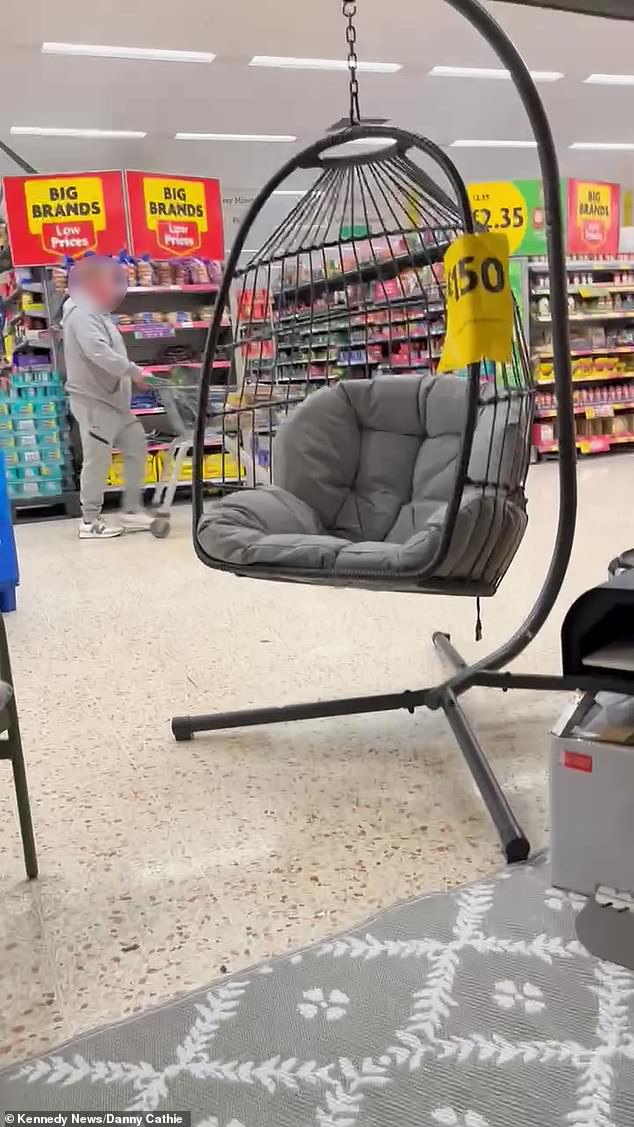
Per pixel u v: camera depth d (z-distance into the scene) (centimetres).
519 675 198
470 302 145
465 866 140
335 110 900
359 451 223
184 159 1020
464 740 168
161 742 196
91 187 571
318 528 211
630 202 1295
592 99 930
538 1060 98
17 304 596
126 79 756
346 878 139
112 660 257
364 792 168
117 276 473
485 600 299
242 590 334
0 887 141
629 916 122
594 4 269
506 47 139
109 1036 106
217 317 197
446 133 1016
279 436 218
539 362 715
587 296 747
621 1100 92
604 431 765
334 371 631
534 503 492
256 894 136
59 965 122
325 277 240
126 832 157
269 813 161
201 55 715
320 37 694
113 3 604
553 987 109
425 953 117
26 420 563
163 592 339
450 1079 96
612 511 459
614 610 125
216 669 244
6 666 142
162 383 528
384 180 195
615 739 122
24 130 875
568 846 127
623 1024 102
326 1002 109
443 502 205
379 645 257
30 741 200
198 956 122
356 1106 94
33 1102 97
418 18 670
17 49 671
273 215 1166
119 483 607
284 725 204
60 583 366
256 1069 99
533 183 678
